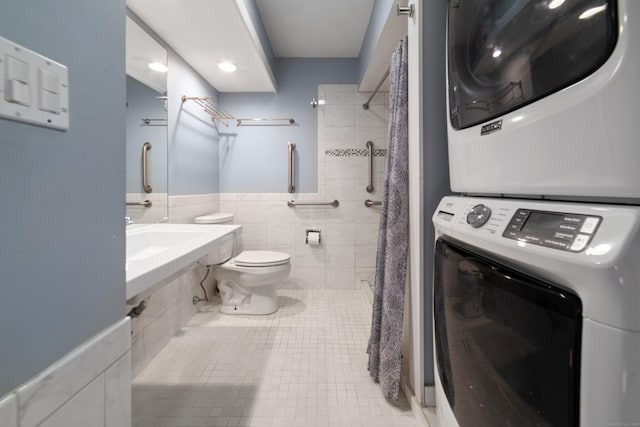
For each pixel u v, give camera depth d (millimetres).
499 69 715
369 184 2859
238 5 1565
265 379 1515
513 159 662
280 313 2354
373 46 2033
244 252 2523
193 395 1392
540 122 583
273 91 2818
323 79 2854
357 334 2008
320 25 2289
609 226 425
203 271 2498
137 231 1419
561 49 532
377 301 1492
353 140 2867
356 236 2895
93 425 538
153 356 1705
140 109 1632
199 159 2449
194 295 2322
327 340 1923
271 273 2248
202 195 2506
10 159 397
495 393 632
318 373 1563
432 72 1165
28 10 417
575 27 502
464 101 887
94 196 551
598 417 407
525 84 623
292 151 2850
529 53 611
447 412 863
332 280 2904
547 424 485
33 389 422
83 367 514
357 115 2859
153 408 1307
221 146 2854
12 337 398
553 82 550
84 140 527
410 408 1302
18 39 404
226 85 2666
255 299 2309
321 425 1214
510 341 578
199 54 2068
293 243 2900
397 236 1306
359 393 1405
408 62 1288
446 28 1073
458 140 917
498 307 617
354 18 2195
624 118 433
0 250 385
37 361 433
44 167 448
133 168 1561
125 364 629
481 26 803
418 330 1198
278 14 2143
